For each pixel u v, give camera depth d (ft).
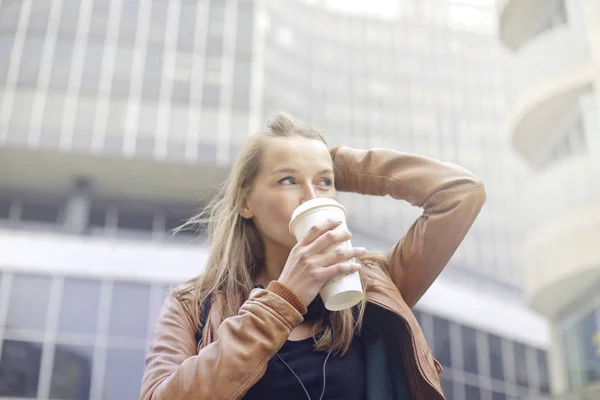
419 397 5.39
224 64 77.66
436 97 105.50
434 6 114.21
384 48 104.63
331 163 5.83
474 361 64.34
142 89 75.46
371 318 5.58
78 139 72.84
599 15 34.14
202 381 4.68
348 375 5.23
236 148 74.38
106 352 54.75
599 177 32.65
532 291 36.73
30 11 76.54
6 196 73.97
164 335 5.49
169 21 78.48
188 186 74.43
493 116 107.45
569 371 36.81
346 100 97.14
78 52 75.77
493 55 111.55
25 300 55.21
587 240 32.37
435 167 6.07
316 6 101.30
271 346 4.79
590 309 34.68
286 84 89.71
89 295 56.13
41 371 53.36
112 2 78.18
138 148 73.26
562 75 34.63
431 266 5.90
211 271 5.91
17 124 72.59
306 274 4.89
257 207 5.71
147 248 58.44
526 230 37.50
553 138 38.45
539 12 38.47
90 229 72.79
